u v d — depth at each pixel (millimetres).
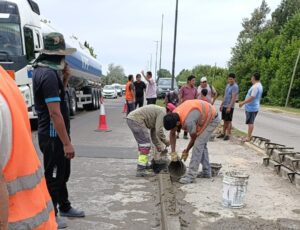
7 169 1740
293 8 70125
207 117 6570
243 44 72375
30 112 12172
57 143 4535
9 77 1912
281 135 14758
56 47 4281
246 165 8156
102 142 11078
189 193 6062
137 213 5344
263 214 5160
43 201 1918
